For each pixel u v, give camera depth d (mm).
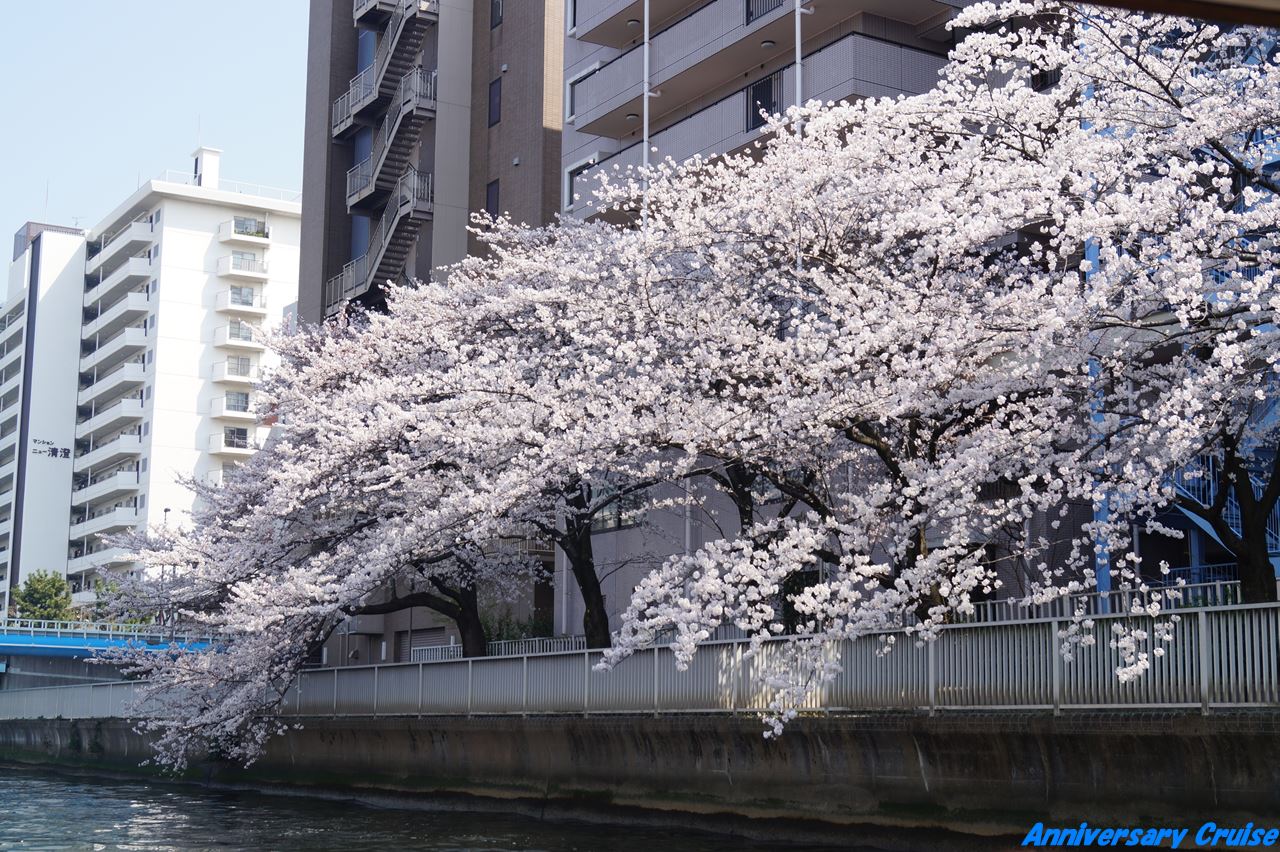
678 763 18594
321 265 42375
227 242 77938
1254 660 12125
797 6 24125
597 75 30859
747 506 18359
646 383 15641
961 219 13477
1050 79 21438
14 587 75312
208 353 76875
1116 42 13008
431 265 38219
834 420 14242
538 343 21125
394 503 20750
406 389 19359
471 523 18391
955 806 14922
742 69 28031
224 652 26844
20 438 83500
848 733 15969
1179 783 12773
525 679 21266
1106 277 12336
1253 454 16656
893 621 15008
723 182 18203
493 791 21828
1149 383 14141
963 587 12867
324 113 43406
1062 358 13336
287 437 25625
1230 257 12805
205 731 26266
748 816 17453
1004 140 14500
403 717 23656
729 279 16562
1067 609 15836
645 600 14695
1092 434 13953
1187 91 13195
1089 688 13492
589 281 18844
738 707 17516
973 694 14633
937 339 13242
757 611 14211
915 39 26047
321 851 17219
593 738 19828
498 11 38875
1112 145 12891
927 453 14859
